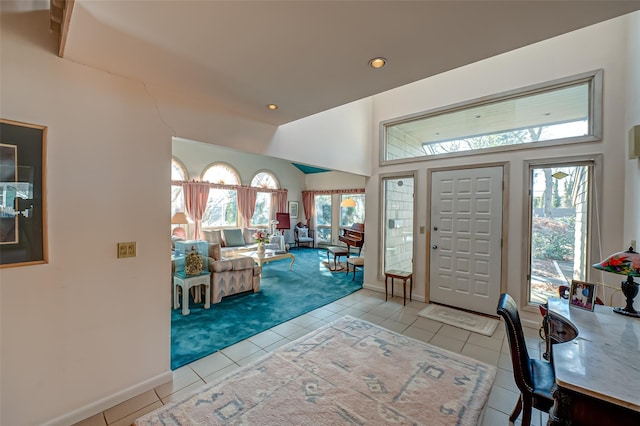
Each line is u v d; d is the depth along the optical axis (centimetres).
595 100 282
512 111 339
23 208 157
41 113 161
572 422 108
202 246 392
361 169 443
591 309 181
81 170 176
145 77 196
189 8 125
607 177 276
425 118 409
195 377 221
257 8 125
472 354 259
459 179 372
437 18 133
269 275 553
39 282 162
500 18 133
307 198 959
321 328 309
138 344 202
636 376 111
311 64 179
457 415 177
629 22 263
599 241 280
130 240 198
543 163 313
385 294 436
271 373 221
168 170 217
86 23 135
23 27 155
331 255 782
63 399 171
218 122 249
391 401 190
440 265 389
